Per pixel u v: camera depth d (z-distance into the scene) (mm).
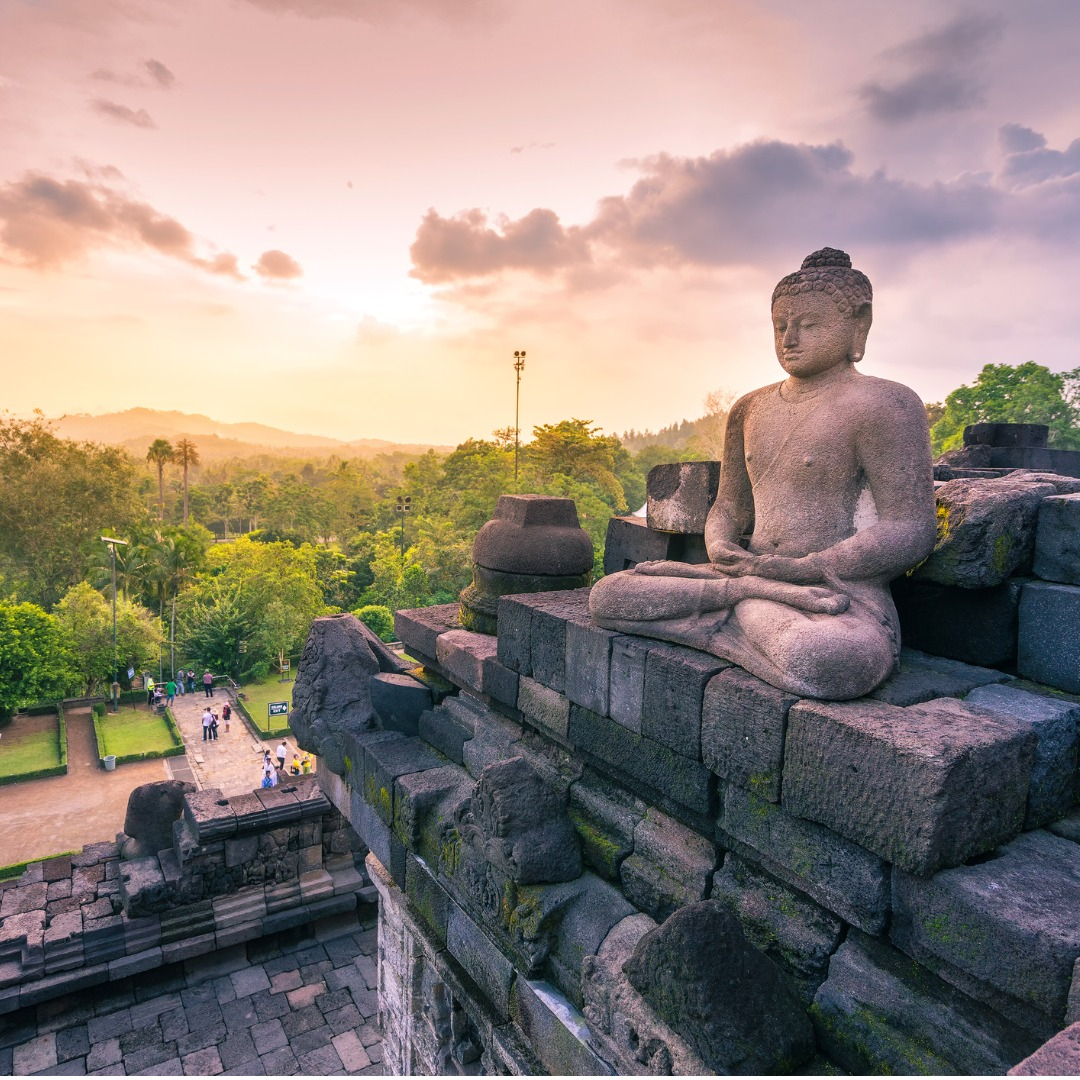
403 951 5582
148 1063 7168
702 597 3273
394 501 58812
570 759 4117
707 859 3184
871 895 2459
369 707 6195
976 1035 2227
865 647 2721
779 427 3420
